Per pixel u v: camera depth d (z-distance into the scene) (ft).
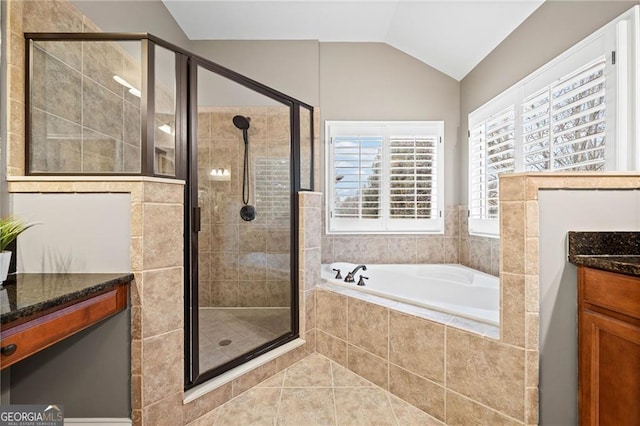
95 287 3.34
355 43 9.75
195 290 5.10
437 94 9.78
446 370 4.57
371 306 5.67
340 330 6.28
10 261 3.89
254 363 5.62
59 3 4.69
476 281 7.58
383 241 9.77
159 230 4.18
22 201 3.98
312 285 6.82
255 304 7.78
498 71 7.79
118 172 4.37
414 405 4.98
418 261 9.72
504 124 7.50
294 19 8.61
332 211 9.86
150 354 4.07
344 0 7.85
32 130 4.26
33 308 2.70
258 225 7.70
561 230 3.74
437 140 9.79
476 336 4.23
